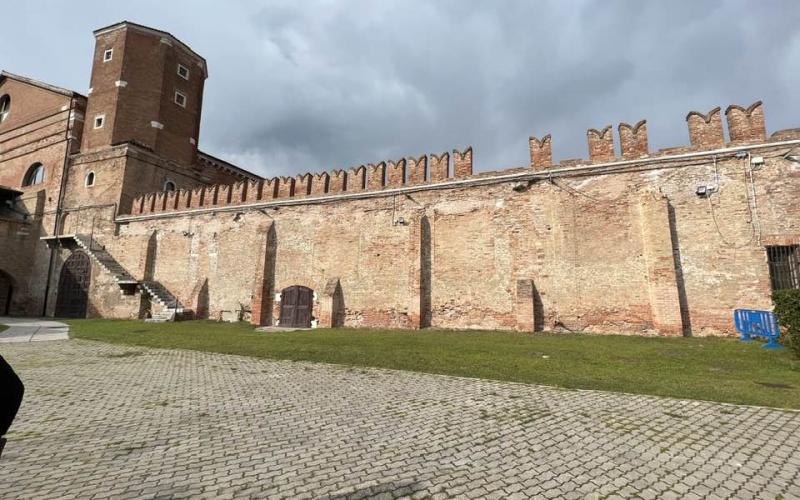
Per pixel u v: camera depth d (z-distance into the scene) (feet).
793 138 47.44
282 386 28.40
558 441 17.84
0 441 7.60
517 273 58.44
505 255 59.67
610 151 56.39
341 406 23.50
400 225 67.31
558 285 55.88
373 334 55.77
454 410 22.56
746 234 47.88
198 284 82.74
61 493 13.32
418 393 26.32
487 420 20.79
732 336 46.42
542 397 25.13
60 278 101.81
